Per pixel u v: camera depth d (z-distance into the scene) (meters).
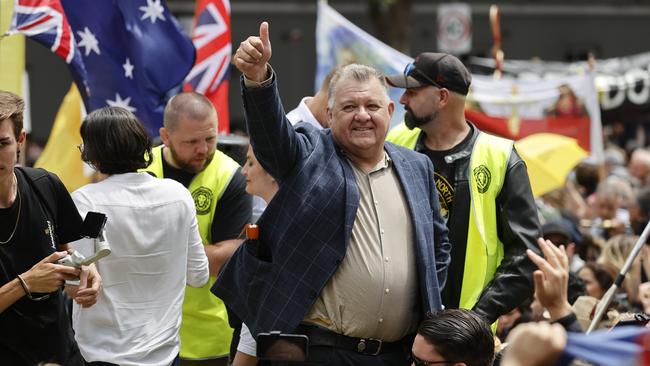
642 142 43.31
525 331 6.00
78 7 14.88
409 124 12.62
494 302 12.00
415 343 9.80
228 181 13.50
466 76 12.46
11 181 10.13
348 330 10.25
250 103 9.90
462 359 9.62
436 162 12.47
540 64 38.22
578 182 28.38
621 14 65.69
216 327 13.62
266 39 9.73
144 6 15.23
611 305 13.34
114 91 15.18
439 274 10.84
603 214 23.27
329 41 19.55
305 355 9.63
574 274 15.01
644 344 5.99
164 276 11.34
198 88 16.81
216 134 13.27
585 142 26.14
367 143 10.31
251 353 11.01
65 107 17.47
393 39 51.81
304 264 10.18
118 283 11.12
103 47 15.06
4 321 10.19
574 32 65.44
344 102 10.34
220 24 16.78
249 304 10.43
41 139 46.25
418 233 10.45
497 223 12.43
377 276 10.23
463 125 12.61
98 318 11.06
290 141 10.14
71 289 10.20
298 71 60.03
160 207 11.30
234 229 13.54
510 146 12.52
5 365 10.27
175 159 13.45
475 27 64.00
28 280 9.91
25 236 10.23
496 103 26.19
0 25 14.34
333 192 10.26
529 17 64.75
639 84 36.06
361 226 10.34
